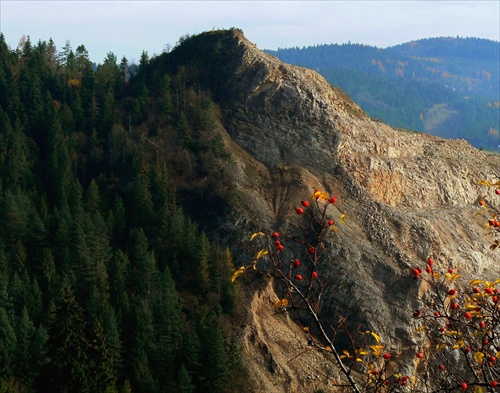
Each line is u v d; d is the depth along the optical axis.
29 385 74.44
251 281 96.12
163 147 115.56
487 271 103.75
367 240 100.38
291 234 100.81
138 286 91.94
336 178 110.19
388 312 91.19
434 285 18.83
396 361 86.56
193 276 96.00
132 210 106.38
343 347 88.44
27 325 76.44
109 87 136.75
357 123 118.44
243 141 117.12
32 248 96.88
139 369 78.62
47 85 144.50
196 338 81.25
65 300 78.56
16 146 116.50
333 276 94.25
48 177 114.94
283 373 84.56
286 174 111.50
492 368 17.75
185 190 110.38
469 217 112.69
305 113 116.62
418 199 113.56
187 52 137.25
